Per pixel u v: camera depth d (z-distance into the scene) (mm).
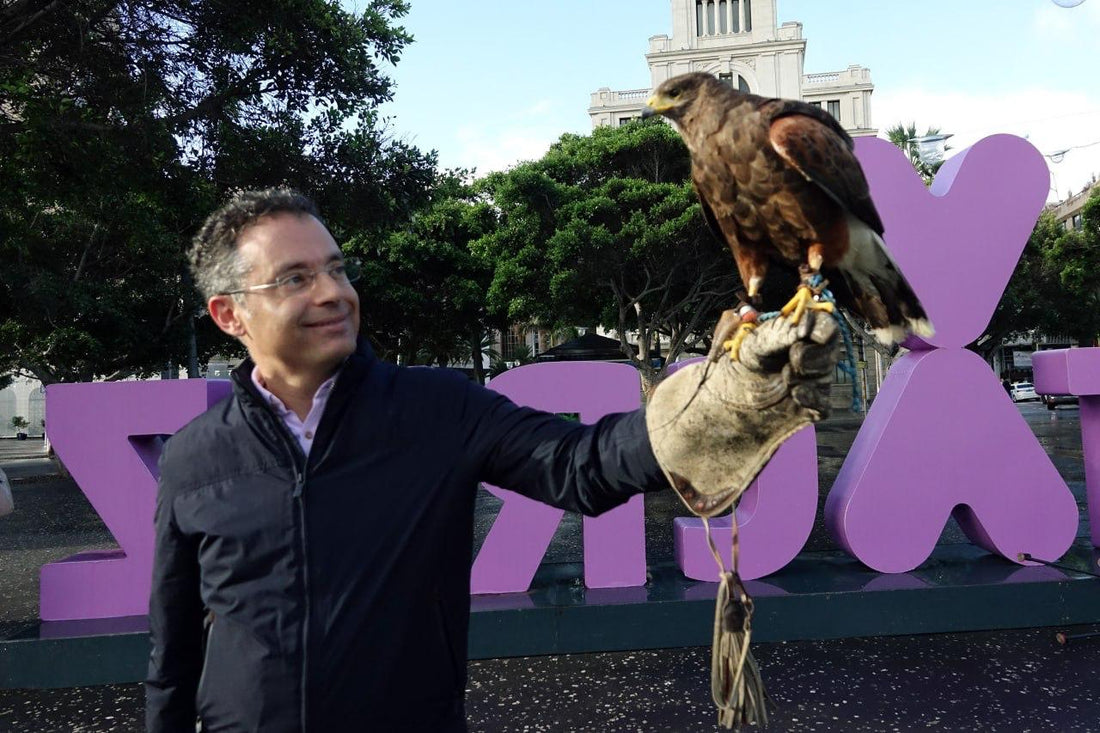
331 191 8930
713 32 40156
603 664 3914
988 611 4156
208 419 1473
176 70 7891
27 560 7207
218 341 18094
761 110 1640
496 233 18844
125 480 4191
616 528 4406
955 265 4551
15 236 12227
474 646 4043
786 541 4434
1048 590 4172
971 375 4547
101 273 14672
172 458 1462
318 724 1287
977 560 4738
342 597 1316
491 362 35250
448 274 22391
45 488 13445
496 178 18406
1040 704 3305
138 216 8328
